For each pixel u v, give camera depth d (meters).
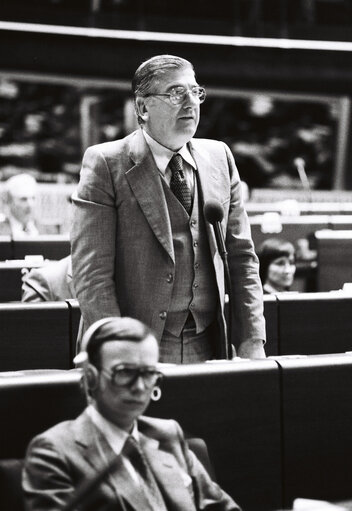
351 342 5.60
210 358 3.78
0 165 17.83
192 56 16.81
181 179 3.74
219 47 16.92
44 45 15.95
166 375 2.99
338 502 3.16
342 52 17.44
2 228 9.38
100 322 2.61
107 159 3.72
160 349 3.69
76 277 3.68
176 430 2.73
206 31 16.78
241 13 16.86
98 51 16.27
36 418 2.82
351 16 17.16
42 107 17.86
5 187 9.98
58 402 2.84
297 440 3.14
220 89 17.27
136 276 3.68
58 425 2.60
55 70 16.16
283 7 17.02
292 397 3.14
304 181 12.33
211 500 2.68
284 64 17.28
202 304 3.74
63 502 2.42
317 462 3.16
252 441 3.08
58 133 18.00
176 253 3.70
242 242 3.89
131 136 3.81
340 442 3.19
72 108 17.98
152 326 3.67
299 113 19.06
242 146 19.09
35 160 17.98
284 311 5.51
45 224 10.01
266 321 5.49
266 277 6.94
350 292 5.85
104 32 16.20
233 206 3.93
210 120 18.95
